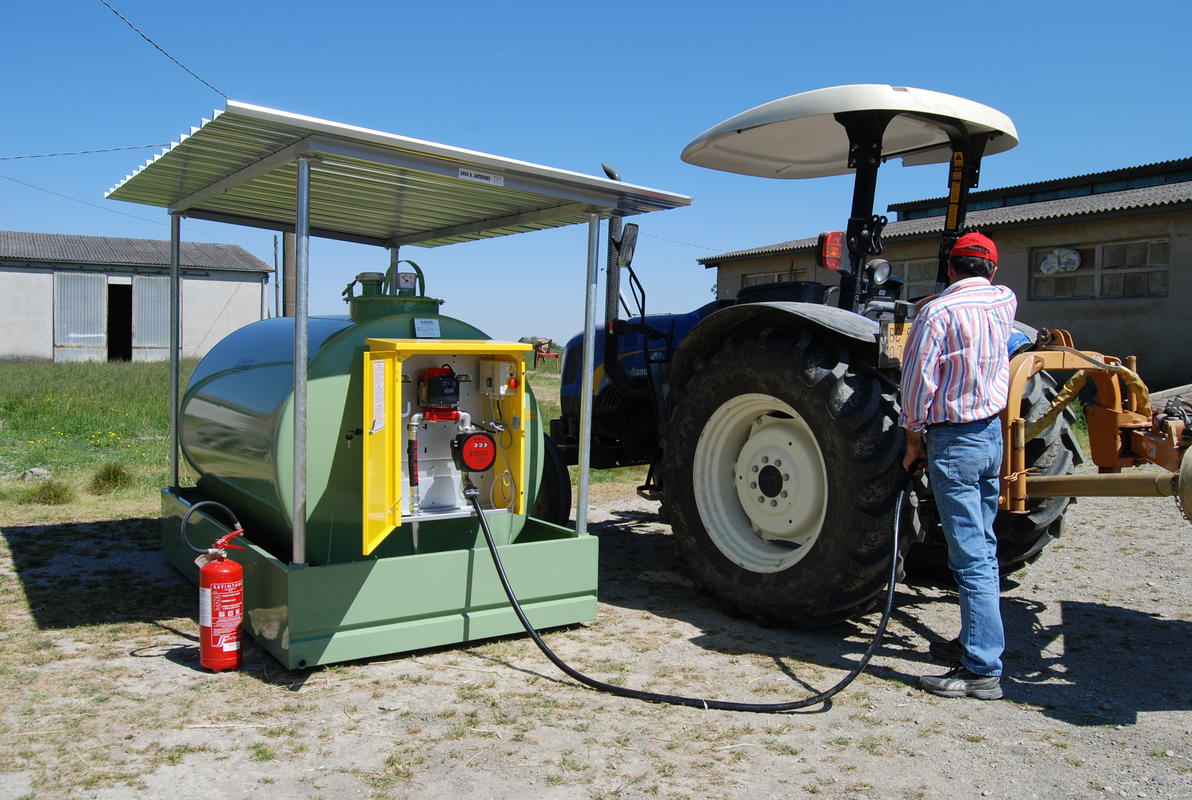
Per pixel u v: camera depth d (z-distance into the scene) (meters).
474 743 2.76
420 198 4.42
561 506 4.98
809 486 3.93
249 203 4.73
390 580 3.47
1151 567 5.09
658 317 5.50
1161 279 13.55
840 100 3.96
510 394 3.82
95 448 9.28
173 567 4.83
